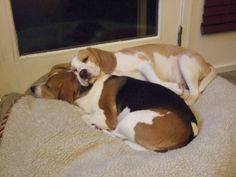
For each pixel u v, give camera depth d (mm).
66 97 1572
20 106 1515
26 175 1253
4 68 1858
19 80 1922
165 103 1383
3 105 1703
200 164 1201
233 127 1403
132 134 1357
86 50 1637
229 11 2309
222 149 1267
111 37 2129
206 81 1716
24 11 1826
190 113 1405
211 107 1564
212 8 2246
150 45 1822
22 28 1862
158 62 1782
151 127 1328
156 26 2143
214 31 2326
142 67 1722
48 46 1978
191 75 1682
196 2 2182
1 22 1731
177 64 1784
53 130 1371
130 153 1315
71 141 1346
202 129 1430
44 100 1579
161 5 2039
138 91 1474
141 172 1163
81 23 2021
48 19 1917
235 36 2453
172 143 1320
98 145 1349
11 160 1312
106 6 2033
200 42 2365
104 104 1522
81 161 1275
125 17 2098
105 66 1659
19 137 1379
